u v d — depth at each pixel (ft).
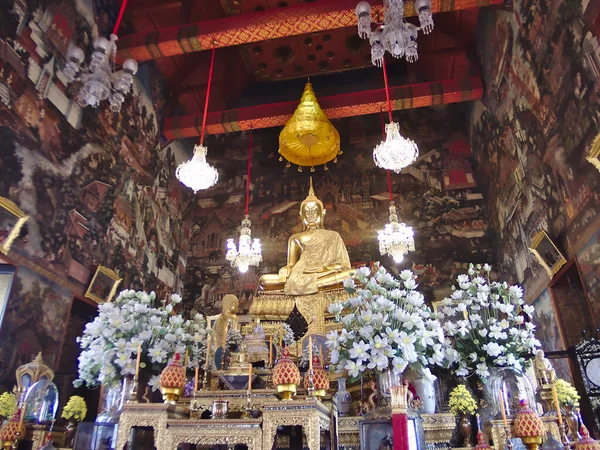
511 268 33.99
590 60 20.44
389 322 13.42
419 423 12.11
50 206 23.95
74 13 27.14
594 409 18.29
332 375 17.46
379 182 42.63
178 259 40.29
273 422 10.60
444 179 41.42
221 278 41.06
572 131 22.76
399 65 44.83
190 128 38.32
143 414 11.06
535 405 14.06
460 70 38.78
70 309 24.64
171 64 38.96
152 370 15.14
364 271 14.71
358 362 12.91
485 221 39.19
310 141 36.76
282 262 40.86
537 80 26.22
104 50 19.72
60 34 25.76
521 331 14.84
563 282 25.85
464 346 15.07
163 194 38.29
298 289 25.58
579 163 22.22
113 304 16.43
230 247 34.32
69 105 26.35
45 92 24.30
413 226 40.24
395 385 11.94
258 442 10.46
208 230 43.29
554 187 25.41
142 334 14.96
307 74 46.42
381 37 18.98
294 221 42.37
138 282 32.68
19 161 22.06
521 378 14.64
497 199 36.27
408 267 38.70
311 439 10.32
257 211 43.45
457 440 14.01
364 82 45.09
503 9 29.68
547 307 27.25
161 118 38.63
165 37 30.35
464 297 16.07
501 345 14.85
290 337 14.62
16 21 22.39
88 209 27.30
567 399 13.55
